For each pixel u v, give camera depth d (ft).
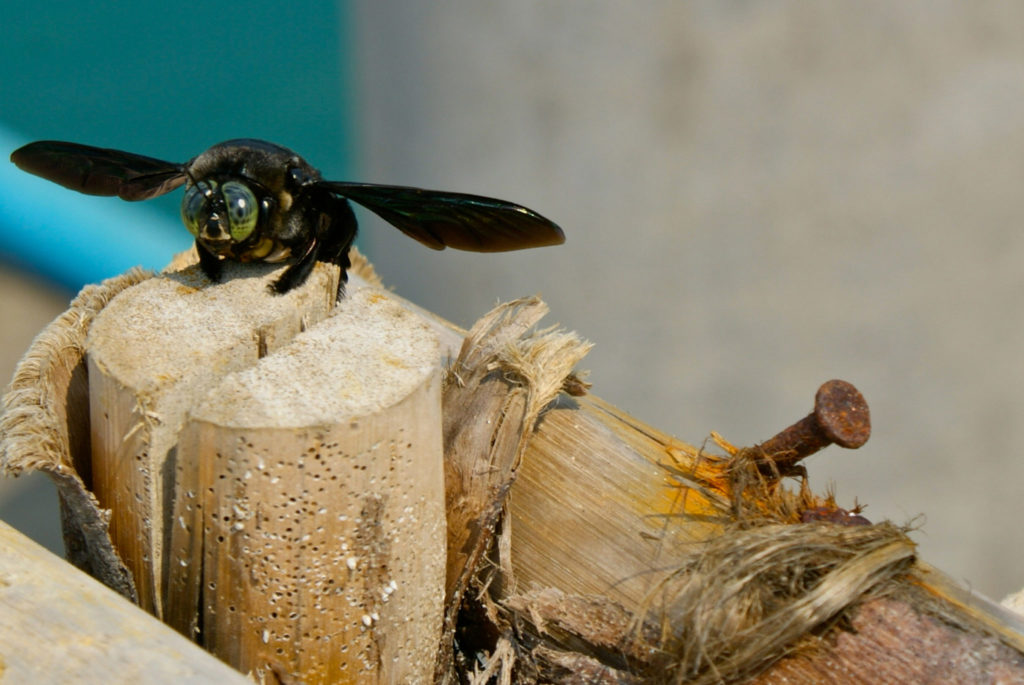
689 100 3.77
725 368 3.90
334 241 1.86
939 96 3.58
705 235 3.86
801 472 1.89
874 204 3.71
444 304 4.09
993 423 3.73
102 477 1.81
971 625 1.81
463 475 1.86
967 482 3.75
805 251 3.80
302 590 1.79
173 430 1.80
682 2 3.71
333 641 1.80
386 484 1.79
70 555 1.85
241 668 1.80
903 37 3.55
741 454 1.88
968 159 3.59
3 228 3.88
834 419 1.86
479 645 1.89
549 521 1.89
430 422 1.80
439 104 4.13
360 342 1.81
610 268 3.96
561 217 4.00
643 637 1.85
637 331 3.96
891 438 3.79
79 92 4.53
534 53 3.96
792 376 3.85
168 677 1.73
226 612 1.79
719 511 1.87
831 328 3.81
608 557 1.87
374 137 4.38
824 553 1.82
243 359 1.82
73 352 1.85
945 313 3.72
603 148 3.93
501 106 4.05
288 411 1.77
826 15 3.58
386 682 1.82
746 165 3.81
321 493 1.77
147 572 1.80
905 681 1.80
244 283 1.85
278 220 1.84
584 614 1.86
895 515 3.75
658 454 1.90
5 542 1.78
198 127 4.38
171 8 4.87
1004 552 3.74
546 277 4.01
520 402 1.87
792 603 1.80
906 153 3.66
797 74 3.68
